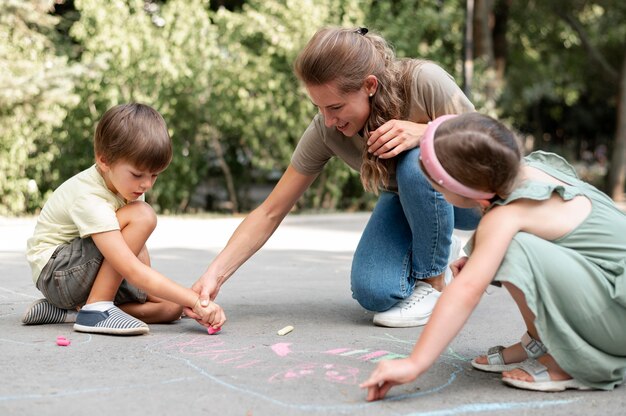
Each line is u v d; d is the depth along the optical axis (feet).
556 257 7.25
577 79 69.21
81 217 9.65
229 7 47.39
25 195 32.86
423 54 38.96
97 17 32.81
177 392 7.21
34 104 30.25
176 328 10.30
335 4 36.04
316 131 10.82
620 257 7.44
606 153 104.88
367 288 10.46
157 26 35.35
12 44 32.78
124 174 9.47
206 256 19.25
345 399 7.10
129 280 9.62
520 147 7.34
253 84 34.24
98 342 9.27
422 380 7.79
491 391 7.43
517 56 65.16
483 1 45.93
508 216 7.31
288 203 11.18
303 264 17.81
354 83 9.60
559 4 58.49
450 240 10.64
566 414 6.77
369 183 10.53
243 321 10.81
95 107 33.71
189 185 36.06
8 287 13.80
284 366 8.26
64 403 6.82
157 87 33.45
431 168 7.29
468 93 37.86
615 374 7.56
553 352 7.27
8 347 8.94
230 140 37.14
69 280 9.86
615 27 63.26
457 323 6.95
